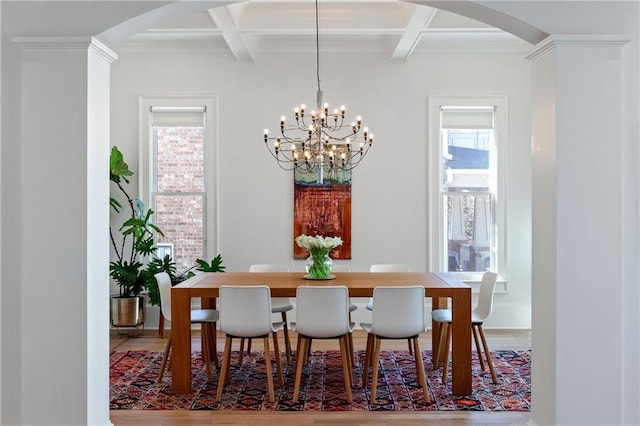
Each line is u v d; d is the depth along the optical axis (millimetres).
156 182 7098
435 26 5777
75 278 3439
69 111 3426
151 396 4523
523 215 6992
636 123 3414
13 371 3461
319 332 4379
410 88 6969
